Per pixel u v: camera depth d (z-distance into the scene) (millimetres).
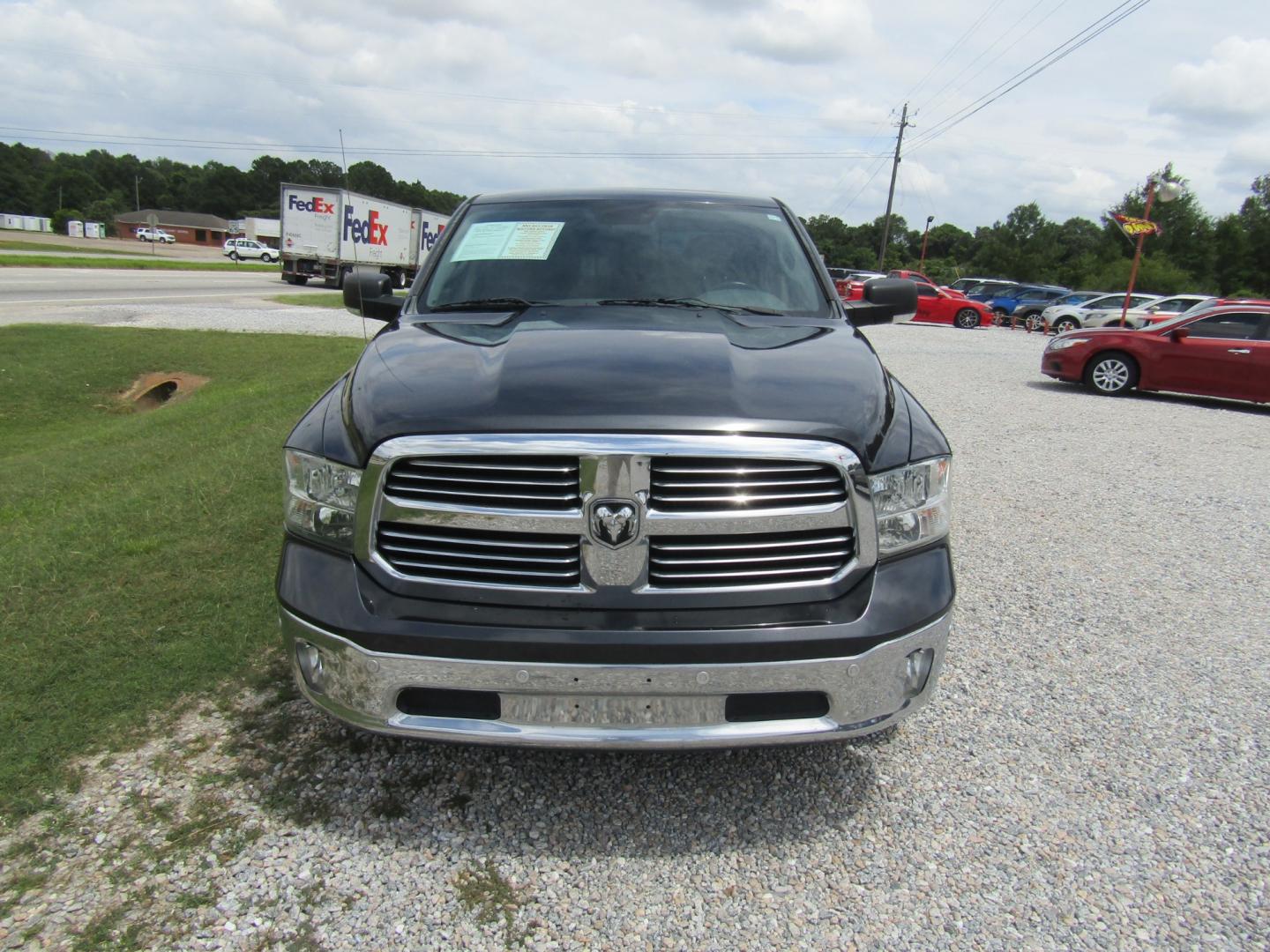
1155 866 2354
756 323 3096
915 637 2285
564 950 2031
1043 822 2533
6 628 3449
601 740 2186
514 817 2486
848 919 2148
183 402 9570
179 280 30891
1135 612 4070
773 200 4023
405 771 2664
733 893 2227
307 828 2410
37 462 6879
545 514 2131
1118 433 8672
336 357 12688
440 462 2176
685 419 2154
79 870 2227
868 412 2340
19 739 2736
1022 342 20828
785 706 2258
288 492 2428
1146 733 3016
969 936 2100
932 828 2496
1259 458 7695
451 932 2072
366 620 2188
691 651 2129
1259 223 68562
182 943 2010
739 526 2148
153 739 2777
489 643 2129
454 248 3617
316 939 2037
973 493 6090
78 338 13898
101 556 4203
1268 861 2381
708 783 2672
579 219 3670
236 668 3197
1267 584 4477
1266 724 3098
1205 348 11164
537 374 2359
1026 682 3361
